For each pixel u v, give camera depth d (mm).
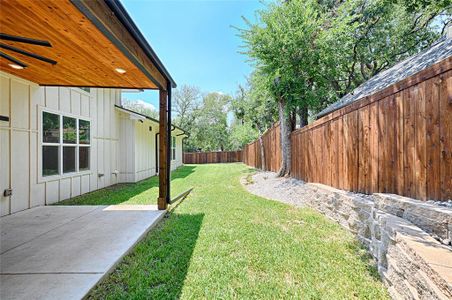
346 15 7961
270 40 7305
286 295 2135
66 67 3947
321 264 2688
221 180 10344
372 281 2357
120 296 2113
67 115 6438
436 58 3807
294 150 8250
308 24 7082
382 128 3309
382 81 5449
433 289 1450
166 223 4168
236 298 2100
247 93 15180
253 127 16656
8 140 4664
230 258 2840
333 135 4938
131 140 9609
